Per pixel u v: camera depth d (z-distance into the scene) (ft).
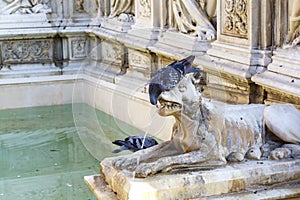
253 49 15.92
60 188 15.38
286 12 15.25
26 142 19.53
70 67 25.46
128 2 23.04
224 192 10.78
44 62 25.27
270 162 11.39
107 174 11.46
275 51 15.47
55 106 24.73
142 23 21.20
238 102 16.22
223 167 11.10
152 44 17.37
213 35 17.71
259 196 10.69
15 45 24.76
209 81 11.36
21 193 15.15
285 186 11.14
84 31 25.29
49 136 20.15
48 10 25.09
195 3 18.34
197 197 10.59
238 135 11.44
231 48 16.51
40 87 24.82
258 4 15.67
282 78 14.75
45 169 16.92
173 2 18.93
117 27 22.93
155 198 10.30
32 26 24.80
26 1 24.82
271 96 15.47
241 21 16.25
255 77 15.34
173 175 10.71
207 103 11.16
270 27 15.64
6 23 24.48
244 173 10.93
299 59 14.64
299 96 13.92
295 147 11.82
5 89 24.40
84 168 16.85
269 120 11.94
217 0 17.12
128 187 10.44
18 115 23.29
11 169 16.97
